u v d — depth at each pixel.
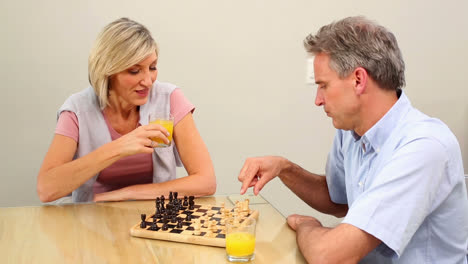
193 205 1.41
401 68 1.15
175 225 1.23
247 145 2.83
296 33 2.77
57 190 1.48
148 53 1.51
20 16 2.41
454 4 2.95
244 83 2.75
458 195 1.12
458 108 3.08
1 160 2.52
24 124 2.52
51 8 2.44
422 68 2.98
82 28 2.49
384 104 1.15
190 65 2.66
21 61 2.45
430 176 1.04
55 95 2.53
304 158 2.94
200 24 2.63
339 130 1.49
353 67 1.10
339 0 2.79
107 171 1.68
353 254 1.03
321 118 2.91
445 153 1.06
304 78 2.83
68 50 2.50
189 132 1.74
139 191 1.49
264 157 1.46
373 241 1.03
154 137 1.47
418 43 2.95
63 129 1.61
